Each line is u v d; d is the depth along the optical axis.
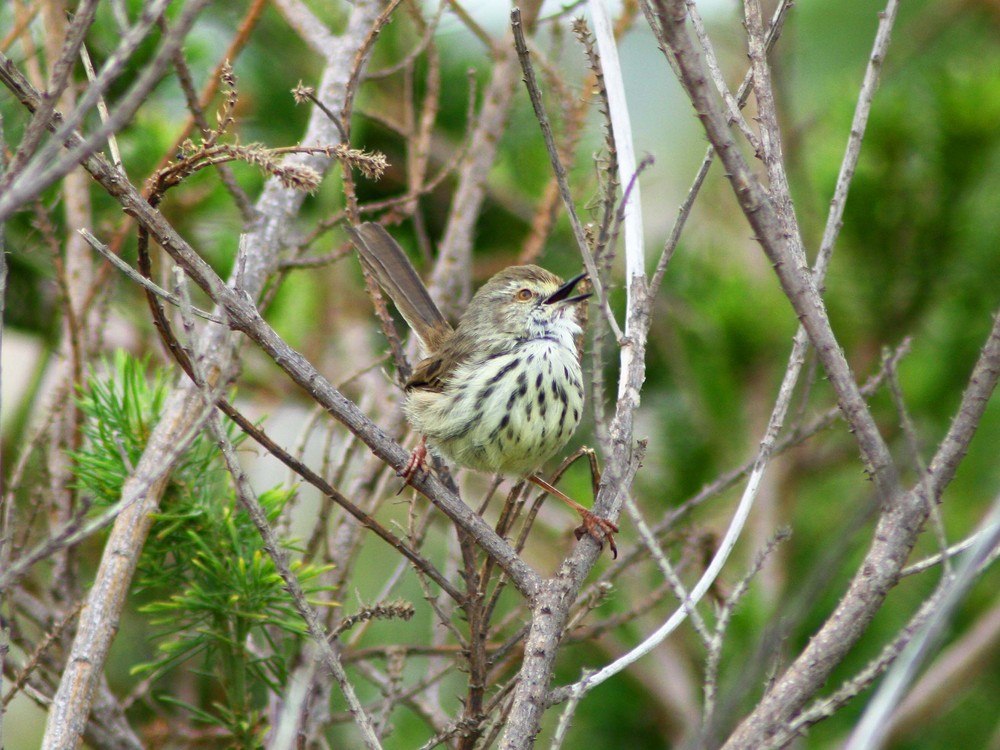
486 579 7.50
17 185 4.98
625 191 6.99
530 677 6.26
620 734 11.18
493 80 10.90
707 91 5.99
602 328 6.15
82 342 9.26
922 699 10.31
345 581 9.15
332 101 10.09
